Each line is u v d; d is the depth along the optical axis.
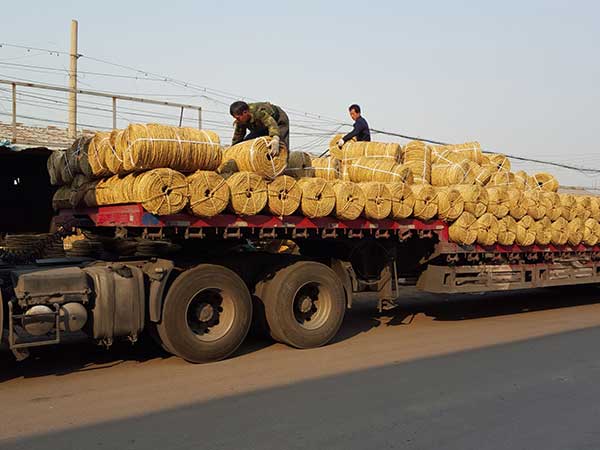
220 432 4.77
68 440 4.58
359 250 9.08
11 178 10.31
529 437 4.73
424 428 4.89
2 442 4.54
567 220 11.15
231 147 7.50
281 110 8.38
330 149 10.37
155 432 4.76
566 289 14.23
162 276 6.82
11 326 5.90
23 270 6.45
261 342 8.37
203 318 7.19
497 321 10.31
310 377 6.43
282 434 4.73
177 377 6.43
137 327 6.71
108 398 5.65
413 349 7.89
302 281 7.88
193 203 6.53
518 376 6.51
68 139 16.81
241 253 8.11
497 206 9.82
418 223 8.93
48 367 6.86
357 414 5.21
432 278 9.77
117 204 7.03
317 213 7.58
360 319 10.45
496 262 10.48
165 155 6.35
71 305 6.25
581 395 5.84
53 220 9.31
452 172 9.67
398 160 9.43
